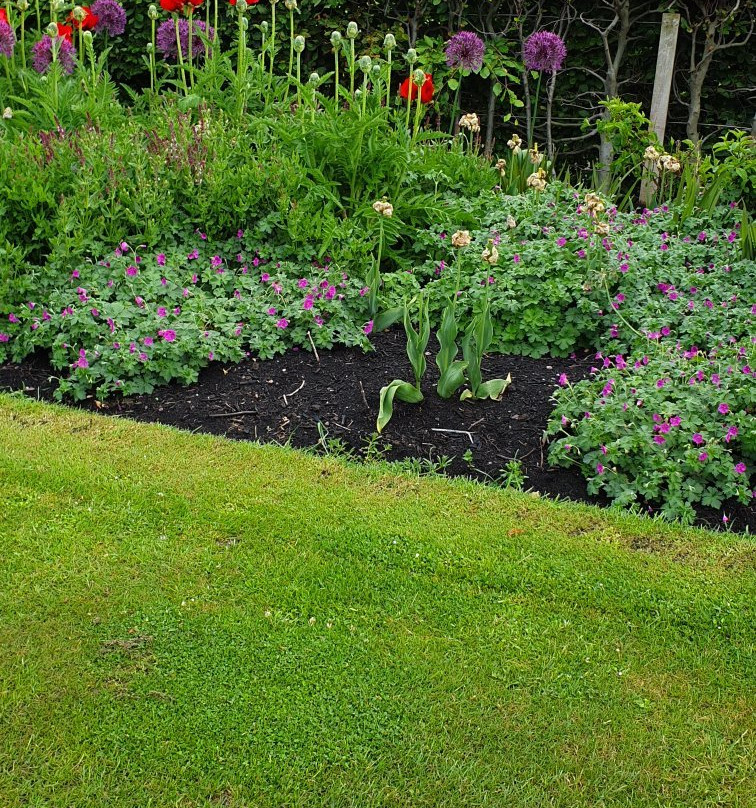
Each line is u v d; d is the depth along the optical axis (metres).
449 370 4.12
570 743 2.36
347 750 2.30
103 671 2.51
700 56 8.12
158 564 2.99
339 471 3.65
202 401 4.22
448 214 5.54
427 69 7.98
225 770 2.22
